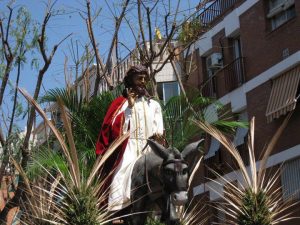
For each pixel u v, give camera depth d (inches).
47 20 579.8
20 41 601.9
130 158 270.8
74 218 251.3
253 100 977.5
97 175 275.3
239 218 268.8
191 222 316.2
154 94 564.4
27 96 261.4
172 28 659.4
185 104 468.1
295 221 815.1
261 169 276.4
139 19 655.8
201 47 1126.4
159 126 286.0
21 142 553.9
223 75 1064.2
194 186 960.9
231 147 288.0
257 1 990.4
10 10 604.1
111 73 663.8
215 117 551.5
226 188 290.0
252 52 992.9
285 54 914.7
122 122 276.2
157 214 271.3
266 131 936.3
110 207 256.5
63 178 261.4
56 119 477.4
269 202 273.1
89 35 633.0
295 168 869.2
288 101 879.1
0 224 484.7
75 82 575.2
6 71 600.1
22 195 337.1
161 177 238.2
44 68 559.8
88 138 466.9
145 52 684.1
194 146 241.1
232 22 1054.4
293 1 916.0
